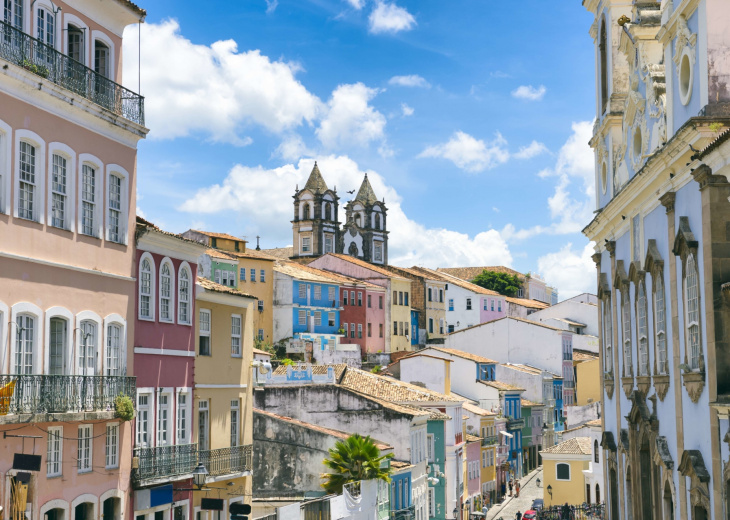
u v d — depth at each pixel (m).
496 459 80.94
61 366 27.11
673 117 25.95
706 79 22.92
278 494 44.75
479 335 103.44
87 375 27.98
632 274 31.61
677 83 25.56
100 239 29.03
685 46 24.58
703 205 22.97
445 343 104.62
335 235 127.81
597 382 83.94
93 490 28.05
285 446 45.03
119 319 29.83
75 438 27.12
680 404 25.91
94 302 28.53
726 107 22.69
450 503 61.53
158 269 32.50
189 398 34.47
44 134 26.41
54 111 26.84
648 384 30.06
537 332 101.12
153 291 32.16
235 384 38.50
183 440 34.06
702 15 23.19
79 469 27.39
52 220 26.83
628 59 31.97
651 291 29.28
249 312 40.03
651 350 29.42
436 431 60.28
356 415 51.53
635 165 31.27
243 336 39.47
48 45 26.64
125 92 30.64
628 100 31.48
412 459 53.06
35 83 25.64
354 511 38.72
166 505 32.06
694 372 23.84
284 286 96.31
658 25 29.48
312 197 126.00
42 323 26.08
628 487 33.84
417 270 126.12
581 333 113.31
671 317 26.62
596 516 54.66
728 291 22.19
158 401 32.25
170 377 33.09
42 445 25.69
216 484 35.88
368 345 107.69
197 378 35.12
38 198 26.16
